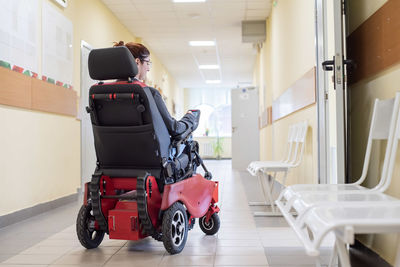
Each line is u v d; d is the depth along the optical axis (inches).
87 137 219.0
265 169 136.4
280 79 229.3
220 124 690.2
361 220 39.8
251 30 313.3
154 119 89.4
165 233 89.7
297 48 170.9
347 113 93.6
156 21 307.1
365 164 74.2
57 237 112.7
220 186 239.0
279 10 231.8
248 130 390.6
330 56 145.3
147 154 91.9
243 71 538.6
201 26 323.6
